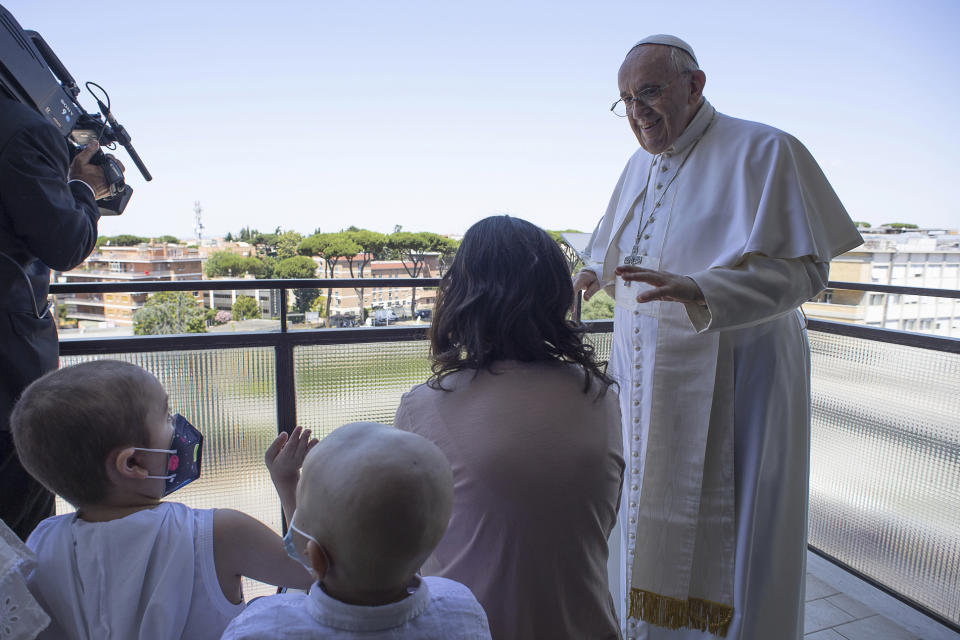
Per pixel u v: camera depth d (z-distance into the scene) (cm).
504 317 81
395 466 59
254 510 189
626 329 151
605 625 80
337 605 62
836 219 133
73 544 80
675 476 133
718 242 133
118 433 80
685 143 141
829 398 218
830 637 173
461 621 67
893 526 198
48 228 119
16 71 121
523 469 73
